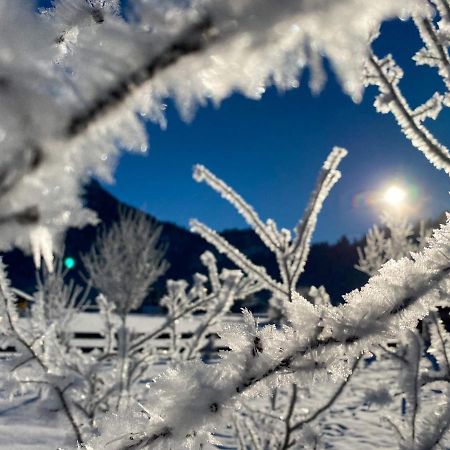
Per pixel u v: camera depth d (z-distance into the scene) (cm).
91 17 5
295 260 46
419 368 33
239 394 12
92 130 5
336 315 12
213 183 46
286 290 46
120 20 5
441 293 13
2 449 84
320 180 45
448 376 33
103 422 13
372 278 13
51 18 5
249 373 12
